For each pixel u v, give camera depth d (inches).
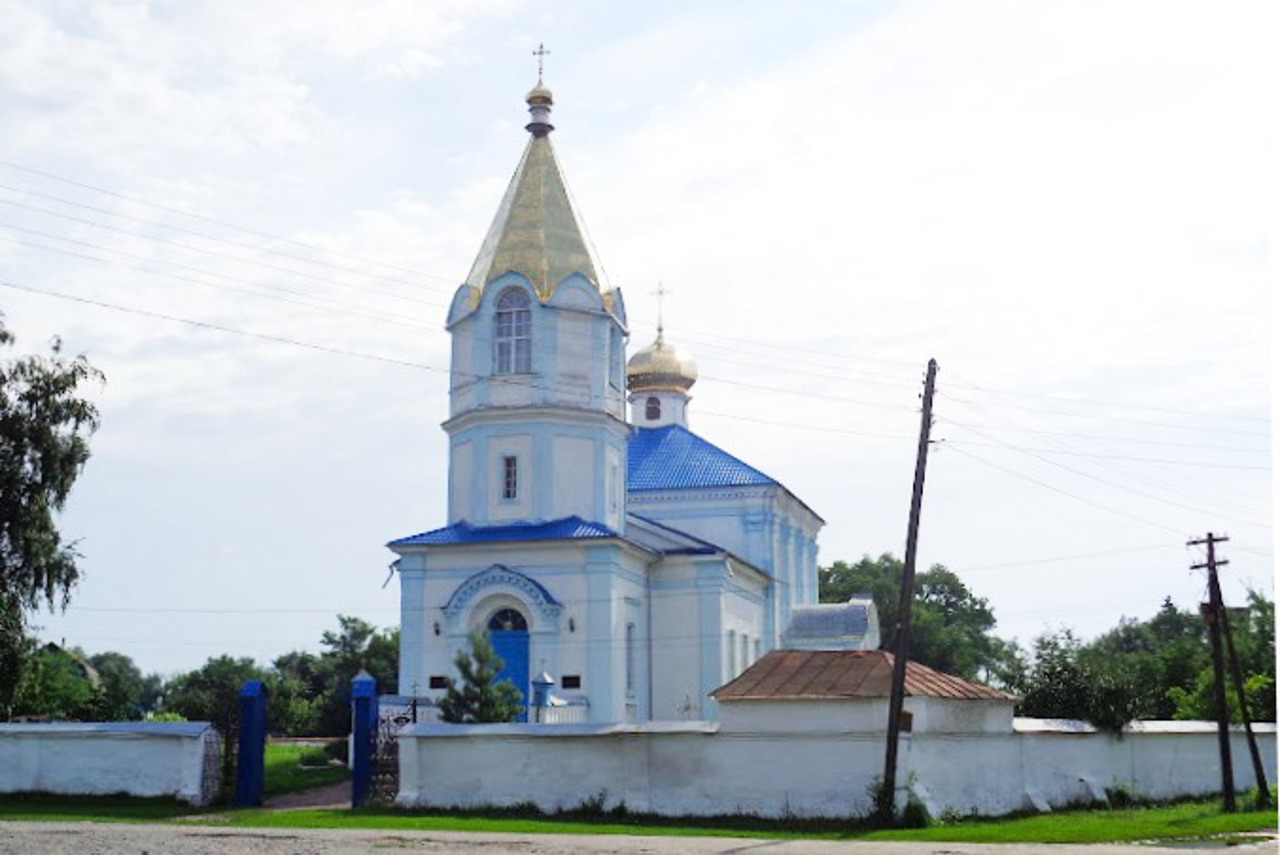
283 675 4163.4
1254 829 1246.9
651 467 2496.3
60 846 932.0
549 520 1859.0
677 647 2030.0
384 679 3641.7
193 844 960.3
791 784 1310.3
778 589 2440.9
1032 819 1330.0
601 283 1972.2
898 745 1288.1
